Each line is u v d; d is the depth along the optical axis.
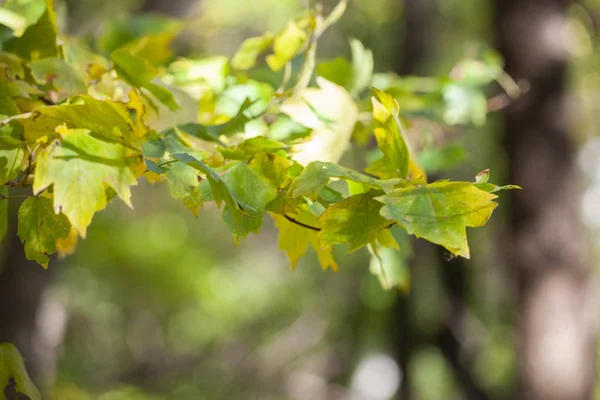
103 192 0.95
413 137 2.13
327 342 10.97
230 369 12.02
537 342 4.72
